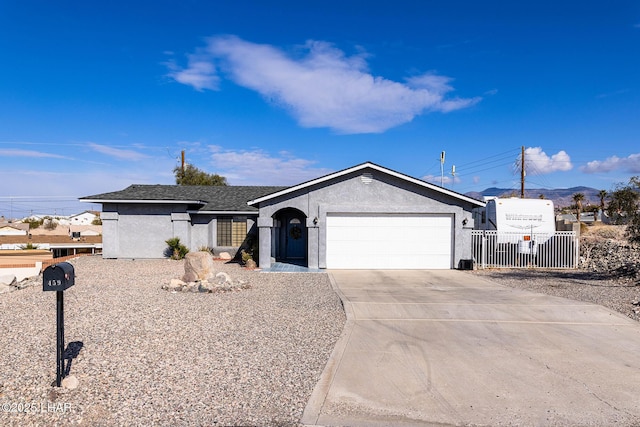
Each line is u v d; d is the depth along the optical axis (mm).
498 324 9289
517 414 5137
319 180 18266
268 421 4840
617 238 26062
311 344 7625
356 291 12914
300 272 17344
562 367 6719
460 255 18453
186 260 13539
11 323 8516
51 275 5410
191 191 25547
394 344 7812
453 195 18297
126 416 4824
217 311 9883
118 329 8133
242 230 22953
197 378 5934
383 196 18453
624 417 5074
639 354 7371
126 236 21875
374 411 5164
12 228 63219
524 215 20188
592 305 10836
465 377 6277
